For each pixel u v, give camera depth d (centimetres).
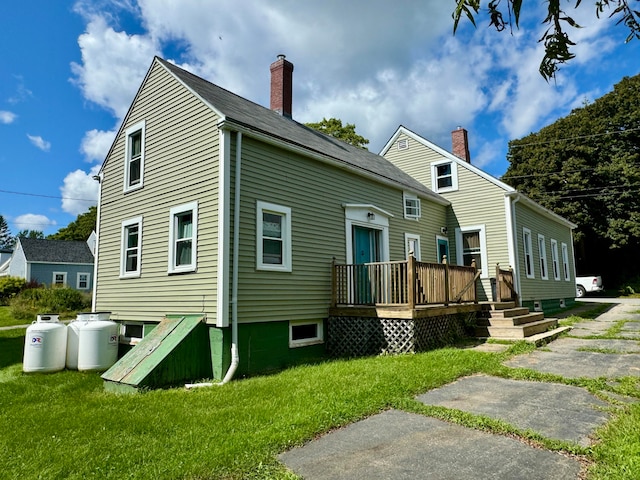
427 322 852
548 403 466
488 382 566
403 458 331
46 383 682
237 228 725
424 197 1350
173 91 881
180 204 820
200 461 325
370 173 1068
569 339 944
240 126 740
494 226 1402
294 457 338
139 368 639
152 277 870
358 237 1055
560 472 299
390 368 638
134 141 1016
